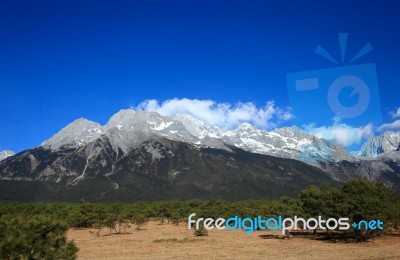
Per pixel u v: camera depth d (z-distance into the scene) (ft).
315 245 142.10
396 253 114.11
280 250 127.13
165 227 262.06
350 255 110.63
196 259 105.91
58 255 64.49
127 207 359.25
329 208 160.45
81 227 265.75
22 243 61.21
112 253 122.62
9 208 275.18
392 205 167.43
